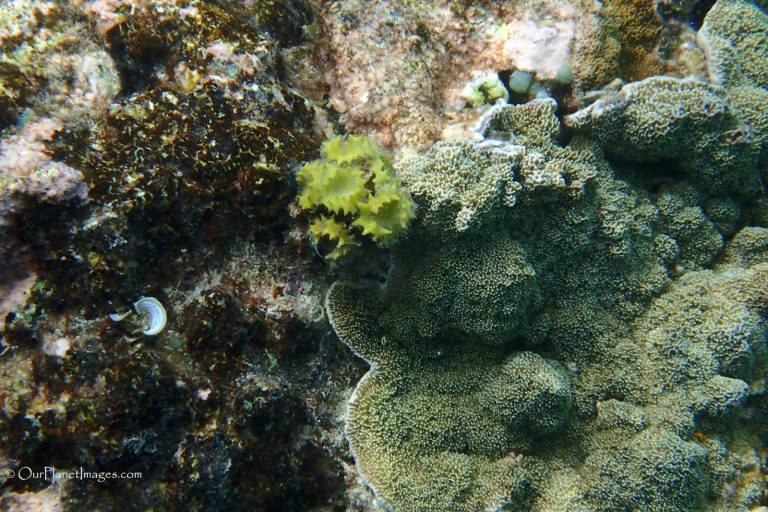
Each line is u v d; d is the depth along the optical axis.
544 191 0.41
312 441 0.40
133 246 0.36
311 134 0.41
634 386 0.44
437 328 0.42
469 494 0.41
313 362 0.41
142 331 0.36
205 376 0.37
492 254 0.41
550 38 0.43
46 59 0.37
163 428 0.35
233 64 0.39
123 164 0.36
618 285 0.45
